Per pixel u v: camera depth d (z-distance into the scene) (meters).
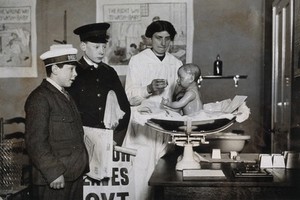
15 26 2.07
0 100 2.05
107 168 1.99
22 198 1.96
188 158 1.64
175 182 1.40
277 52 1.95
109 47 2.03
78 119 1.98
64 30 2.06
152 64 2.00
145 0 2.04
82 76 1.99
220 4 2.01
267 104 1.92
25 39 2.07
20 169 1.98
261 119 1.92
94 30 2.02
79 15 2.06
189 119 1.59
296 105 1.87
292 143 1.87
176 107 1.66
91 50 2.01
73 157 1.97
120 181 2.01
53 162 1.94
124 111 1.98
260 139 1.90
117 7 2.04
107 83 2.00
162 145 1.99
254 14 1.98
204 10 2.02
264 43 1.97
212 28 2.01
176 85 1.91
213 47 2.00
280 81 1.93
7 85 2.06
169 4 2.03
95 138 1.99
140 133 1.99
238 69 1.97
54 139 1.94
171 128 1.63
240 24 1.99
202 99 1.95
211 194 1.41
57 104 1.94
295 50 1.88
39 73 2.06
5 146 1.99
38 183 1.96
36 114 1.91
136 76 1.99
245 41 1.99
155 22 2.02
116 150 1.99
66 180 1.97
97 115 1.98
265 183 1.42
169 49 2.02
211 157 1.77
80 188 2.00
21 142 2.01
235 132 1.91
